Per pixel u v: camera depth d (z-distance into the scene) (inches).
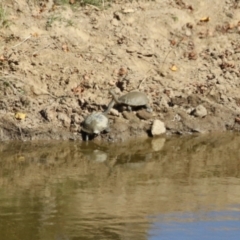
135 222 1030.4
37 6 1636.3
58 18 1595.7
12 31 1556.3
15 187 1158.3
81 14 1631.4
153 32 1622.8
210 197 1127.6
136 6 1679.4
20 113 1397.6
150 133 1402.6
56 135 1379.2
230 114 1460.4
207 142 1387.8
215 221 1037.2
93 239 980.6
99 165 1264.8
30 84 1459.2
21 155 1305.4
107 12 1648.6
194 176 1219.2
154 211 1071.0
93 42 1572.3
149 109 1437.0
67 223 1029.8
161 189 1159.0
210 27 1663.4
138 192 1144.2
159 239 979.3
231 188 1165.7
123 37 1592.0
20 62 1491.1
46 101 1439.5
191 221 1034.7
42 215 1053.2
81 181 1188.5
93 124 1371.8
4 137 1369.3
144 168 1256.2
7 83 1446.9
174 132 1419.8
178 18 1660.9
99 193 1137.4
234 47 1621.6
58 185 1168.2
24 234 998.4
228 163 1285.7
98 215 1055.0
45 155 1307.8
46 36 1556.3
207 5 1704.0
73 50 1541.6
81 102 1441.9
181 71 1550.2
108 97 1459.2
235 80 1546.5
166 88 1497.3
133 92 1443.2
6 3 1615.4
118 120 1407.5
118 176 1213.7
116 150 1338.6
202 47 1615.4
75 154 1315.2
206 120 1443.2
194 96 1478.8
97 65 1520.7
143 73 1529.3
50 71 1492.4
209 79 1537.9
